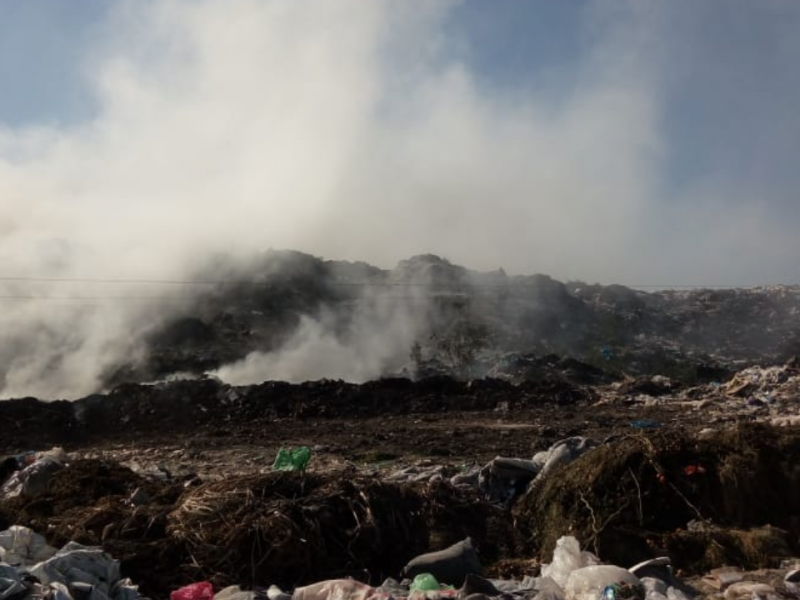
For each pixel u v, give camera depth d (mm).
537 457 11211
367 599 5699
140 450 20516
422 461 16047
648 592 5992
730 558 7828
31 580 5645
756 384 31859
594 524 8391
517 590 6180
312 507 8172
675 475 8891
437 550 8219
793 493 8828
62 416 27281
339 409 30500
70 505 9562
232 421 28391
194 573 7254
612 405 31328
